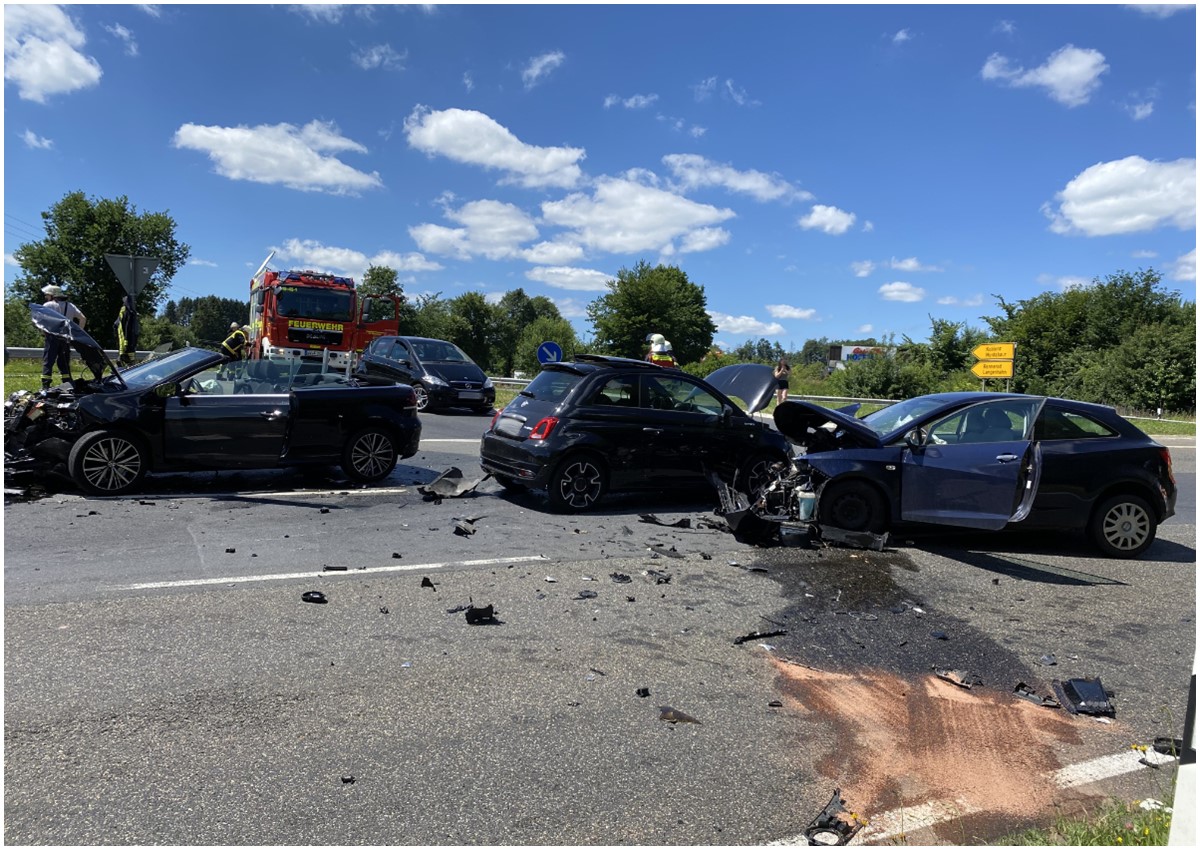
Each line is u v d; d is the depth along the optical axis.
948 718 4.06
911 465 7.64
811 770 3.47
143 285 14.03
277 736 3.50
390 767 3.30
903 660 4.82
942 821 3.12
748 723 3.88
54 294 11.75
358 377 9.82
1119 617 5.81
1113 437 7.80
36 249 48.53
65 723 3.51
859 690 4.36
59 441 8.02
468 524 7.66
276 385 9.14
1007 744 3.81
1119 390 39.31
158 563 5.90
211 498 8.31
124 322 13.89
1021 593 6.34
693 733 3.74
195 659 4.25
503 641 4.74
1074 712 4.17
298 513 7.82
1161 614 5.92
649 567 6.51
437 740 3.54
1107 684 4.58
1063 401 7.91
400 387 9.81
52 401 8.09
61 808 2.90
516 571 6.18
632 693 4.14
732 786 3.30
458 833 2.88
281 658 4.32
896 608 5.79
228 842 2.76
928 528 8.47
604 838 2.90
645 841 2.89
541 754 3.47
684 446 8.89
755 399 9.59
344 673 4.18
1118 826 2.98
